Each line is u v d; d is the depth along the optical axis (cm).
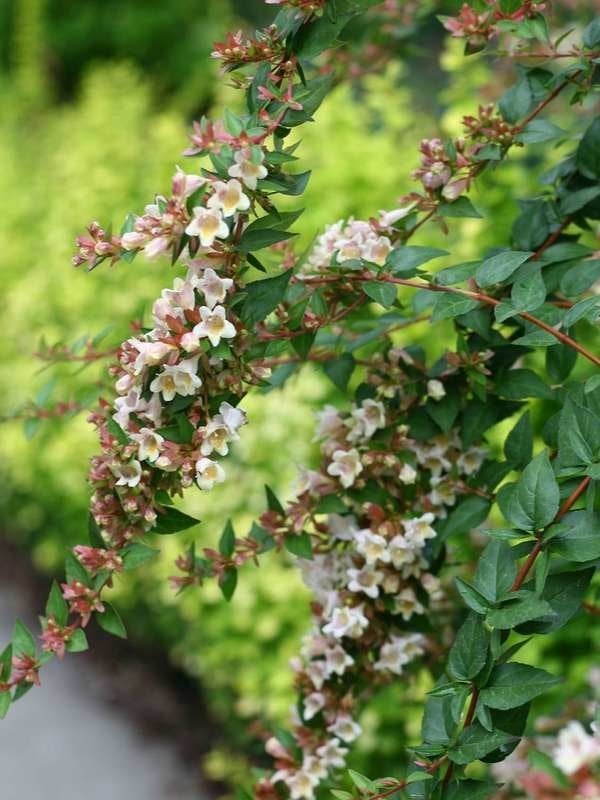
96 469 59
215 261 57
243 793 71
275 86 59
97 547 60
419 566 68
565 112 103
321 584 70
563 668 91
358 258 61
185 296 56
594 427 54
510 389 64
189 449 57
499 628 52
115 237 57
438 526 67
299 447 116
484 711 52
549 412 92
